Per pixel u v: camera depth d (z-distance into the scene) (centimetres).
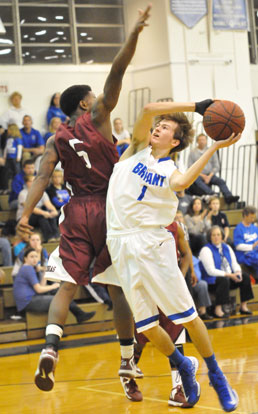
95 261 450
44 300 980
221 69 1625
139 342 543
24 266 995
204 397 500
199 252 1105
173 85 1568
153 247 411
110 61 1648
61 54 1600
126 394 503
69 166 447
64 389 578
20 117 1473
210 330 913
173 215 419
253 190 1656
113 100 430
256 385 516
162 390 539
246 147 1656
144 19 393
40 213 1154
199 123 1616
